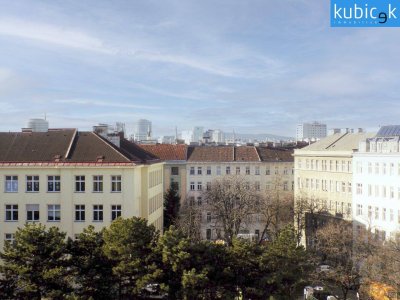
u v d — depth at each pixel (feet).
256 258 144.77
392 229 233.14
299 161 326.44
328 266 200.03
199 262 140.36
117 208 194.59
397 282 150.20
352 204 266.77
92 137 208.54
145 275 135.33
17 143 205.57
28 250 134.62
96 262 140.87
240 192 264.72
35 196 193.88
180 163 380.17
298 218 268.00
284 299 140.67
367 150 256.32
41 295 135.74
